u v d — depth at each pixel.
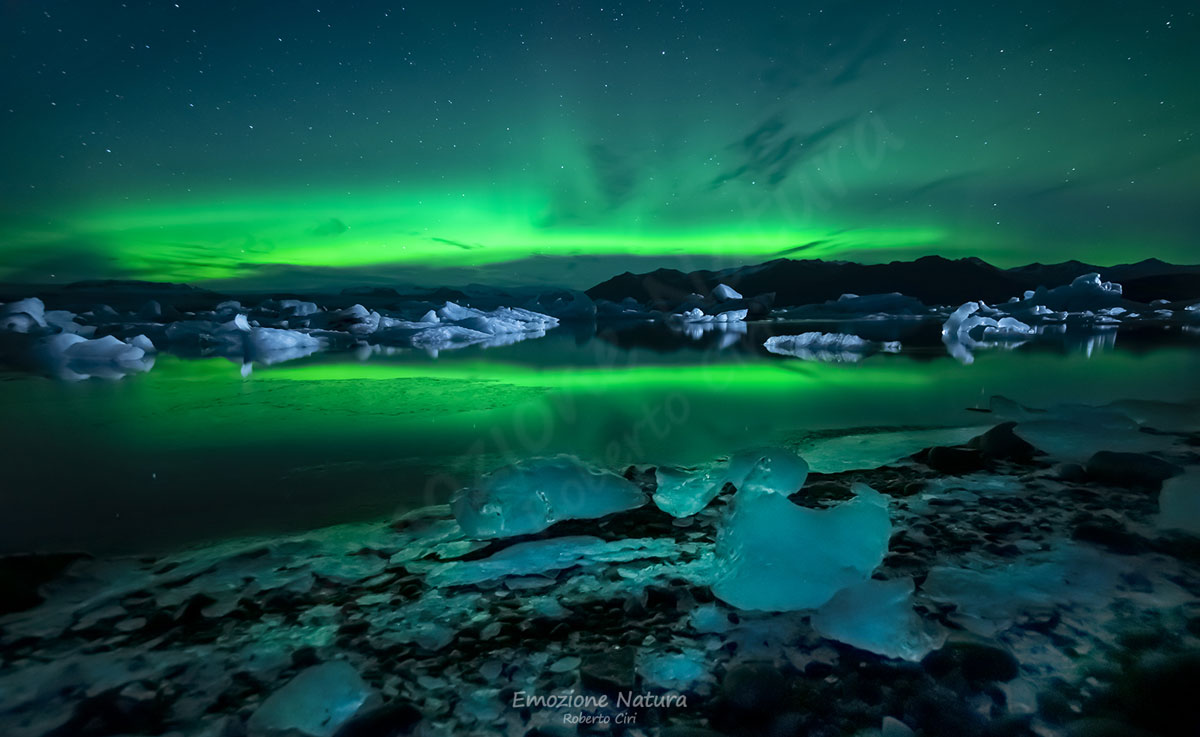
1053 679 1.13
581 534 1.84
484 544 1.77
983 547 1.68
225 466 2.53
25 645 1.27
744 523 1.60
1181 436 2.66
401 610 1.41
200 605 1.43
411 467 2.51
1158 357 5.99
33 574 1.53
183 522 1.94
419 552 1.72
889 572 1.55
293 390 4.47
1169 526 1.78
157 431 3.14
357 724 1.03
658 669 1.19
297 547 1.74
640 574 1.58
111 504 2.09
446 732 1.03
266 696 1.13
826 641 1.28
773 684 1.11
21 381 5.00
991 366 5.49
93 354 6.66
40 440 2.96
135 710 1.08
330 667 1.17
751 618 1.37
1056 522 1.84
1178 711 1.03
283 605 1.43
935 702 1.08
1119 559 1.58
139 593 1.48
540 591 1.50
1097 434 2.67
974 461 2.41
